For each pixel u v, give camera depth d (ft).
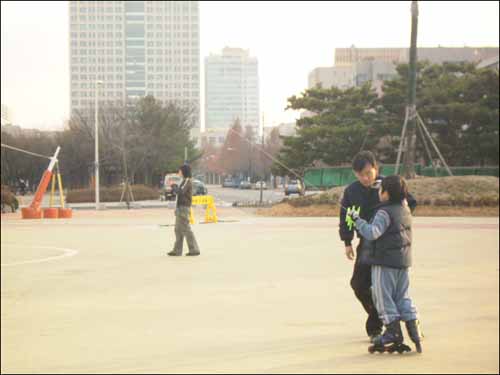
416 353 29.45
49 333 34.86
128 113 328.29
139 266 64.08
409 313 29.63
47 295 47.55
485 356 28.86
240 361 28.35
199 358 29.07
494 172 236.22
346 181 242.37
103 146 310.65
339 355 29.19
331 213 153.69
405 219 29.71
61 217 160.45
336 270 59.93
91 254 75.66
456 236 94.12
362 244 30.99
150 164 330.95
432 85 236.43
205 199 133.18
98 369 27.45
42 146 362.12
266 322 36.91
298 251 76.69
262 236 98.27
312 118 242.17
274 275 56.80
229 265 64.08
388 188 29.76
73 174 353.10
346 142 236.84
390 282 29.63
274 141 447.42
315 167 266.57
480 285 50.06
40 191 162.71
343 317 38.11
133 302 44.29
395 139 246.47
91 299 45.70
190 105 432.66
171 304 43.34
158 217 158.20
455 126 236.84
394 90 235.81
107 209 204.44
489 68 237.25
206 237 96.94
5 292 48.80
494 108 234.79
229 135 460.55
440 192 154.40
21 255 74.95
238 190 417.69
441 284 50.55
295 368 26.94
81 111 393.09
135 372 26.81
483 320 37.01
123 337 33.65
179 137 347.77
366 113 245.04
